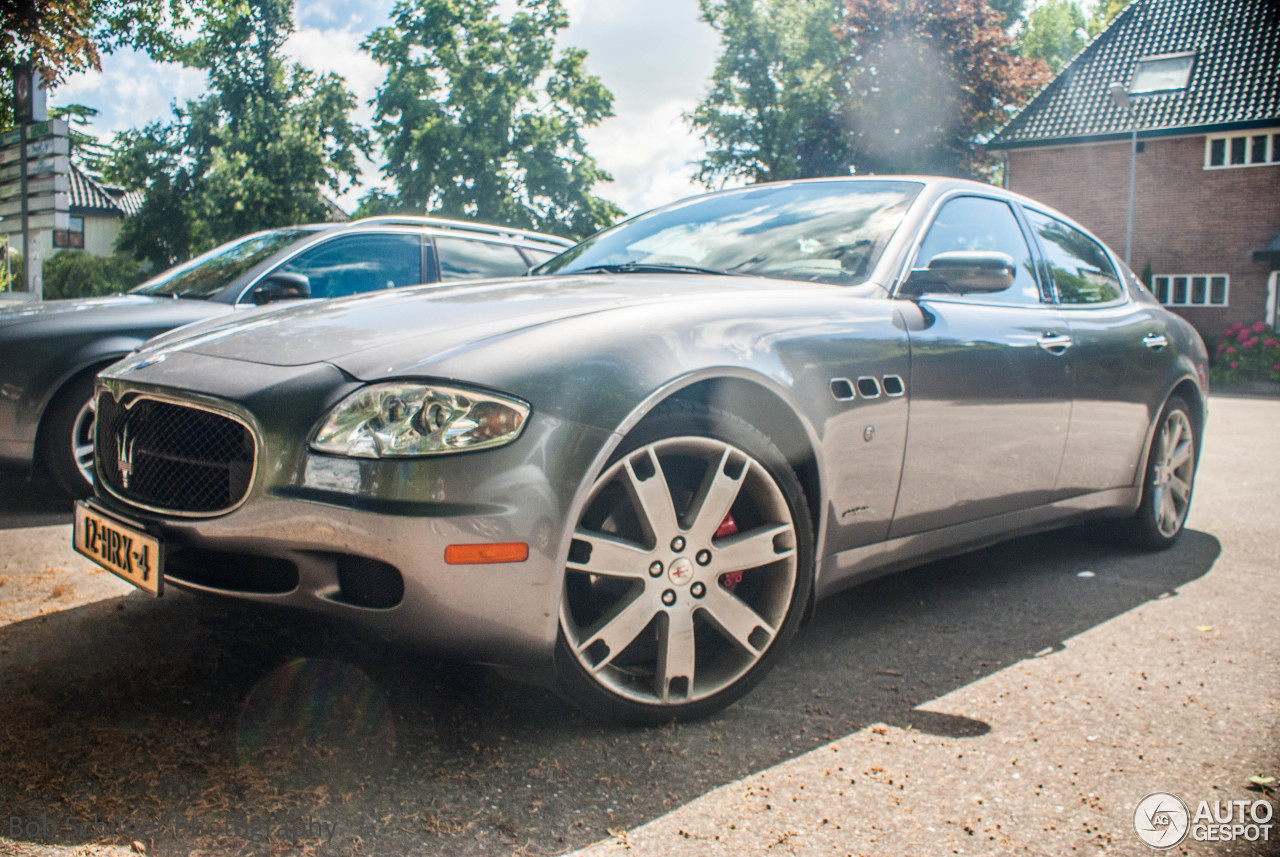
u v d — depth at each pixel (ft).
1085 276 12.21
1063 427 10.57
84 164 168.04
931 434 8.73
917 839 5.57
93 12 48.29
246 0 104.22
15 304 15.01
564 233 108.88
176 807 5.58
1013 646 9.11
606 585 6.91
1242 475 20.70
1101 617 10.09
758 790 6.12
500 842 5.40
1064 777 6.40
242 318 8.39
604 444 6.33
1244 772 6.53
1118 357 11.55
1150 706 7.66
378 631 6.13
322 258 16.65
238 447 6.42
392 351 6.59
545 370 6.32
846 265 9.21
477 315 7.26
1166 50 84.89
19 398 13.24
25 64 33.27
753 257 9.70
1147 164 80.12
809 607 7.98
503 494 6.00
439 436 5.96
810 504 7.83
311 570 6.18
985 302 10.00
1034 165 84.69
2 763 6.02
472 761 6.34
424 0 107.14
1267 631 9.67
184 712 6.90
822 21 113.29
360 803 5.74
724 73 120.98
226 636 8.50
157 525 6.64
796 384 7.47
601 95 110.93
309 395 6.33
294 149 104.12
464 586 5.94
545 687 6.95
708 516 6.98
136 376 7.19
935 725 7.22
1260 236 76.18
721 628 7.16
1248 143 76.18
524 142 108.37
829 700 7.67
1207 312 78.48
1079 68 87.66
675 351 6.86
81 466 13.88
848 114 99.25
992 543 10.32
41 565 10.83
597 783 6.13
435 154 105.09
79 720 6.70
